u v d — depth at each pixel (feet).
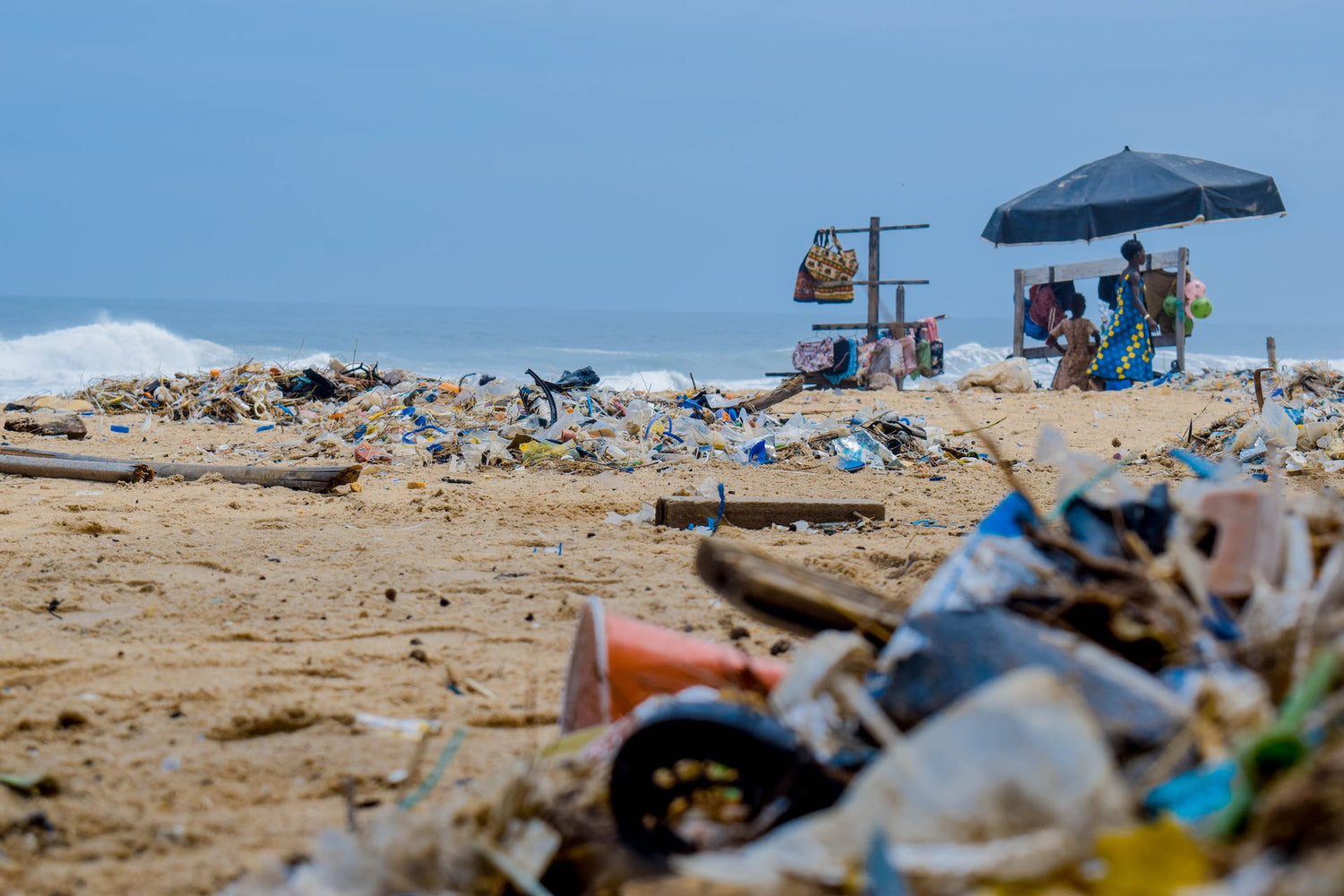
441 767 11.70
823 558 25.49
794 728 9.87
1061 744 7.72
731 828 9.26
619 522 31.94
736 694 10.96
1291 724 7.93
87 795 13.10
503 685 17.22
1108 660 9.05
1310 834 6.94
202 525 30.71
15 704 15.96
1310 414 48.88
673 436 46.26
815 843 7.99
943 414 59.52
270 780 13.66
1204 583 10.27
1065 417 57.88
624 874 8.99
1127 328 71.41
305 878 9.14
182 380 64.64
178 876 11.08
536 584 23.82
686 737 9.38
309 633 19.85
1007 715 7.84
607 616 12.20
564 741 10.55
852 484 38.83
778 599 11.54
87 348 141.08
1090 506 11.69
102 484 37.86
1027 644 9.27
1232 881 6.94
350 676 17.61
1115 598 10.12
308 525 31.04
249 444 48.80
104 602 22.06
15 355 134.72
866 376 79.05
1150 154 77.87
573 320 453.17
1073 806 7.57
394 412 53.42
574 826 9.53
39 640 19.20
